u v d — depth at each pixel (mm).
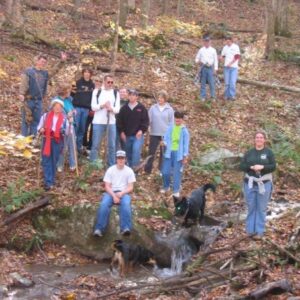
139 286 7801
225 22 27656
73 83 12141
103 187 10844
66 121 10664
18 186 10453
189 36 22375
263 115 15695
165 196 11070
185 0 29391
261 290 7129
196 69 18547
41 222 10039
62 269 9203
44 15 21000
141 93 15562
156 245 9641
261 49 21406
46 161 10477
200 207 10281
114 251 9227
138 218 10016
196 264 8367
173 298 7699
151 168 11875
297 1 32844
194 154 13062
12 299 7949
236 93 17203
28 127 11664
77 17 21172
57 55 17094
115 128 11336
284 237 9242
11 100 13938
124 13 19953
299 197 11773
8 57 16000
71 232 9906
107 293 7902
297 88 17969
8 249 9633
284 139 14266
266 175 9266
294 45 23562
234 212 10953
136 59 18016
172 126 10953
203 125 14703
